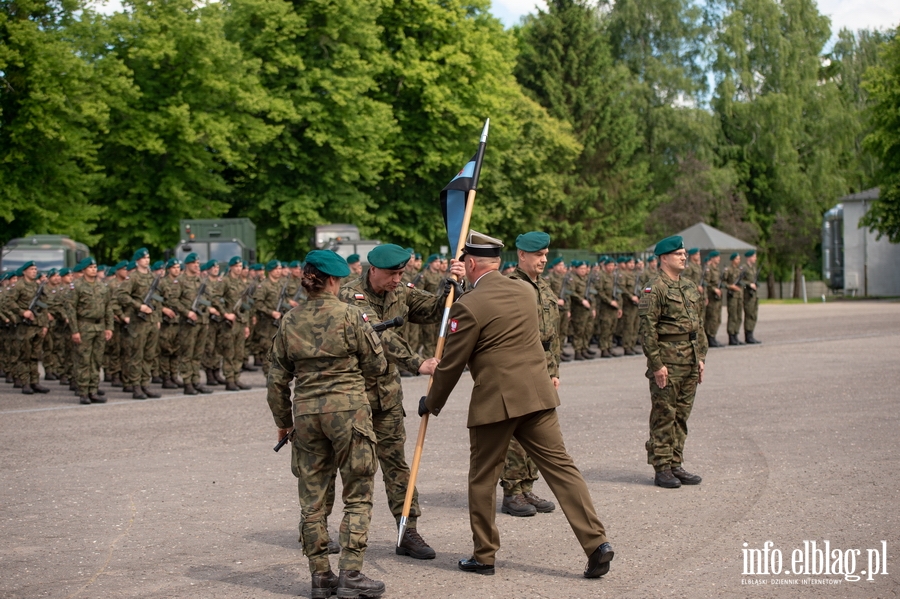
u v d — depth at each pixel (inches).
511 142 1740.9
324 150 1435.8
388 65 1481.3
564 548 248.2
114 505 297.7
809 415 436.1
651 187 2338.8
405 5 1509.6
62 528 272.1
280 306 738.8
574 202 2064.5
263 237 1453.0
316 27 1391.5
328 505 220.7
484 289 230.4
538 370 228.5
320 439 214.4
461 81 1536.7
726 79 2171.5
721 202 2091.5
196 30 1245.1
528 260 293.0
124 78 1187.9
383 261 245.8
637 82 2282.2
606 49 2169.0
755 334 974.4
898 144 1804.9
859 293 2155.5
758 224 2213.3
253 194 1441.9
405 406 512.4
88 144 1188.5
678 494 297.4
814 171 2145.7
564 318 778.2
